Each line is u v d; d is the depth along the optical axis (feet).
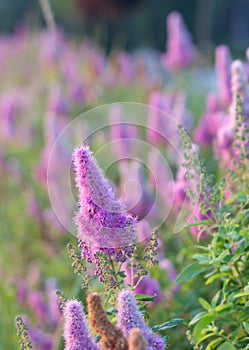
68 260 25.63
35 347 19.72
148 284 16.08
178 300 17.16
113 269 12.57
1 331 20.06
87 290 17.25
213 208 14.89
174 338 16.49
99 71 39.63
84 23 88.79
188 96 35.09
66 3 88.12
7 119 38.42
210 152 23.32
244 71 17.85
